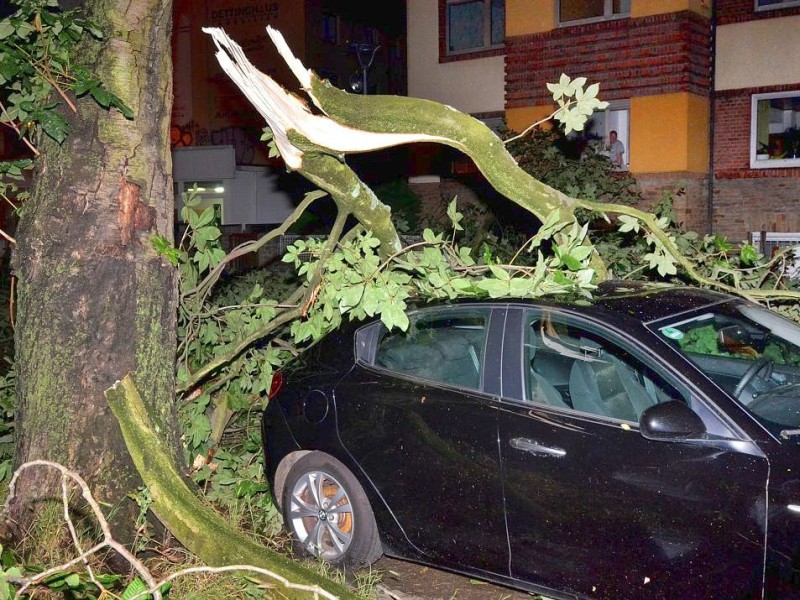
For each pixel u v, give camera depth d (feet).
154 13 17.35
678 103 55.06
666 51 55.11
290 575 14.11
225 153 88.53
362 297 17.17
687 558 12.76
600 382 14.19
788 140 54.85
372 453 16.49
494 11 63.82
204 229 20.74
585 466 13.75
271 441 18.31
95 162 16.81
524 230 47.03
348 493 16.88
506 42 61.21
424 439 15.76
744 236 56.49
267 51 106.83
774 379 14.23
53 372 16.69
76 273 16.71
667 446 13.08
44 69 16.88
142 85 17.24
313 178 18.31
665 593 12.98
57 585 10.94
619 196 45.24
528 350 15.17
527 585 14.69
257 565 14.46
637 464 13.26
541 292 15.88
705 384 13.14
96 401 16.75
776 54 54.03
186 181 90.63
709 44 55.88
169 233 17.83
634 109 56.70
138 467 16.07
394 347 17.10
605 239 28.04
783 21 53.57
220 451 21.06
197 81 109.91
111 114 16.93
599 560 13.64
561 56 59.21
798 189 54.44
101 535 16.39
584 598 13.93
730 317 15.19
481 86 64.23
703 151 56.75
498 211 48.29
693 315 14.85
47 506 16.63
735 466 12.45
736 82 55.67
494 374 15.29
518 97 61.11
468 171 64.03
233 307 21.45
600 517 13.57
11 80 17.62
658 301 15.23
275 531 18.65
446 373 16.10
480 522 15.03
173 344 17.97
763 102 55.26
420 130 18.04
